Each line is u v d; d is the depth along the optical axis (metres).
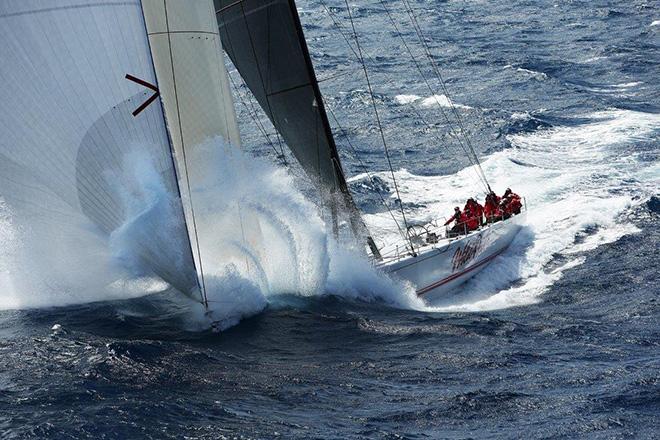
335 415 27.81
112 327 34.59
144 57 34.34
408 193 66.69
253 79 45.81
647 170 68.69
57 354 31.19
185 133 38.16
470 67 117.94
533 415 28.33
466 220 52.19
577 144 78.06
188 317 36.25
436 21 159.75
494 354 34.66
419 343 35.94
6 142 33.59
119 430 25.50
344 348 34.81
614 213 58.41
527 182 66.94
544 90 101.94
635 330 38.81
